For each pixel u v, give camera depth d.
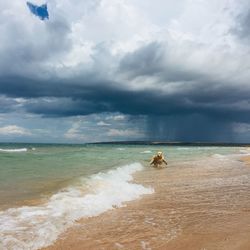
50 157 31.73
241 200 9.45
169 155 39.94
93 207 8.17
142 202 9.14
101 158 31.98
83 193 9.89
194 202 9.16
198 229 6.39
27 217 6.96
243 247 5.30
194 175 16.09
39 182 12.35
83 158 31.44
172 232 6.19
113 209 8.20
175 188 11.75
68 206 8.09
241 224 6.75
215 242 5.57
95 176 14.02
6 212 7.33
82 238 5.79
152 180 14.06
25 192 10.04
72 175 15.18
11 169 17.84
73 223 6.73
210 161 27.16
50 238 5.70
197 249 5.24
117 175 15.19
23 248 5.17
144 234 6.07
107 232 6.18
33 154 37.97
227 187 12.01
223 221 7.01
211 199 9.59
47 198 9.06
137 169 19.41
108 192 10.25
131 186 11.67
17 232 5.91
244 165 22.64
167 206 8.62
